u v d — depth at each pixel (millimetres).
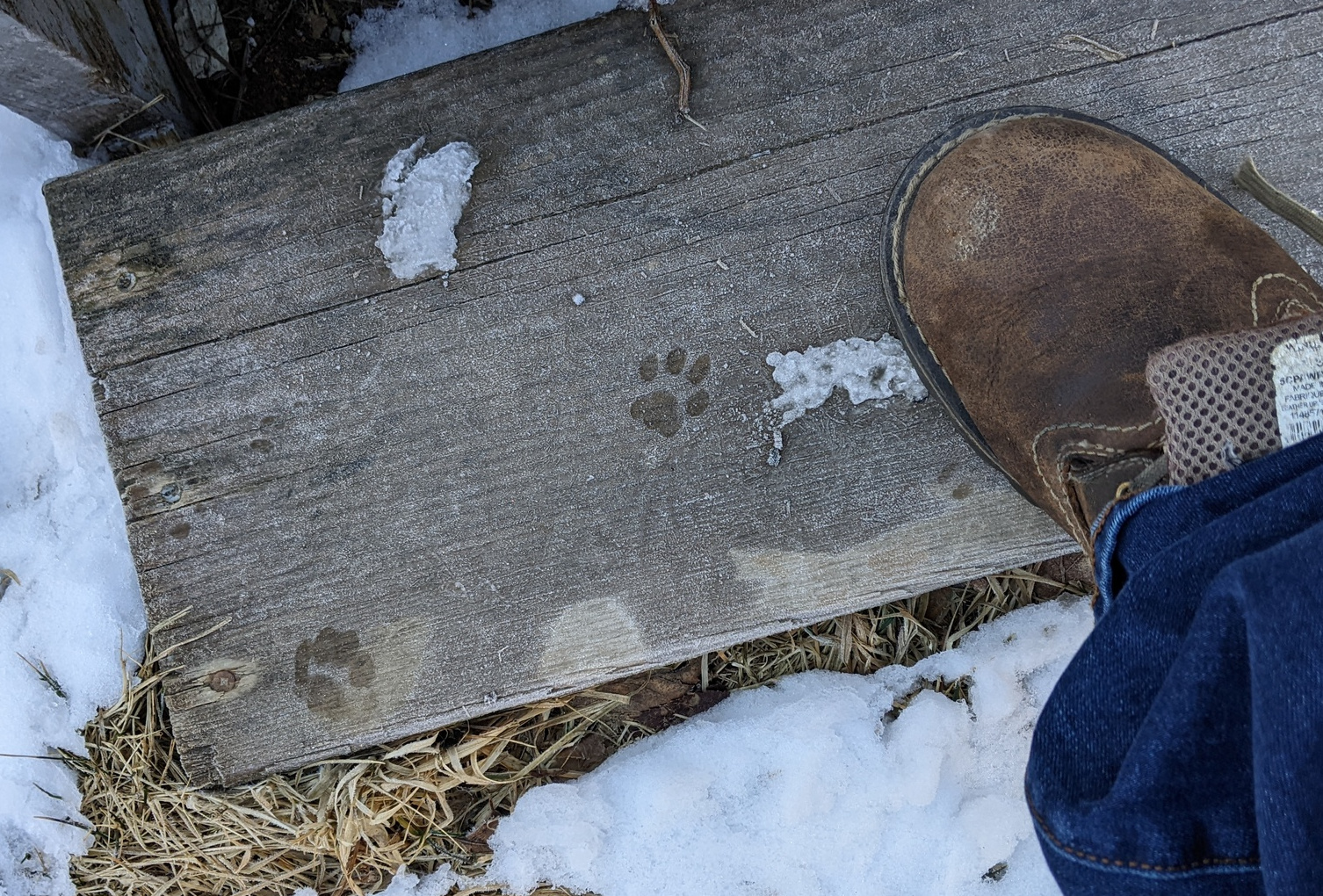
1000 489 1154
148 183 1159
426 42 1491
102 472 1298
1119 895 681
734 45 1150
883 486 1160
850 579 1166
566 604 1166
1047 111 1139
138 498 1166
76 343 1288
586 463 1162
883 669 1261
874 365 1155
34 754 1228
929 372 1127
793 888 1246
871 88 1149
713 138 1153
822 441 1159
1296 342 765
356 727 1174
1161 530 724
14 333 1280
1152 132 1158
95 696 1235
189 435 1167
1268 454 749
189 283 1160
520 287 1158
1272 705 562
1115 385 966
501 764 1245
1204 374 782
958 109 1152
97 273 1164
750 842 1229
